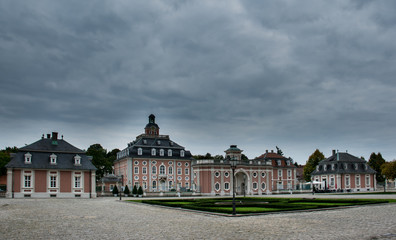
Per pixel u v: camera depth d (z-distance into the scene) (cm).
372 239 1655
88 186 7306
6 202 4831
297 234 1811
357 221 2325
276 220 2409
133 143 11212
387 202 4066
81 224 2328
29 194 6769
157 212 3231
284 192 8862
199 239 1712
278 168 11306
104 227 2178
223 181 8319
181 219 2589
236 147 8981
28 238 1794
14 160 6762
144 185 10362
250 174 8650
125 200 5469
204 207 3362
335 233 1830
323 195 6831
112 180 9650
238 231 1936
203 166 8231
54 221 2502
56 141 7438
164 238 1753
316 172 10594
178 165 10912
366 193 7612
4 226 2241
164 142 11081
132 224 2316
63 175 7106
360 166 10194
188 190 9675
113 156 13512
